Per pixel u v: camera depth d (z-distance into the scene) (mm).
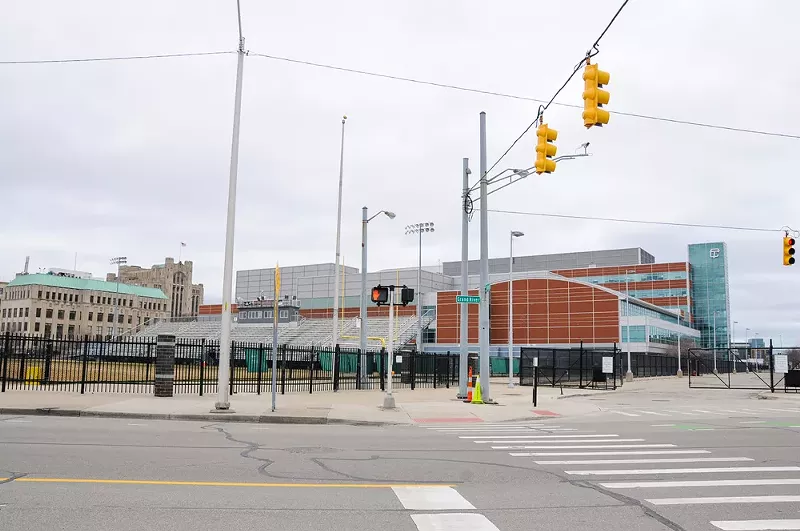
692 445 12742
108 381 24641
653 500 7641
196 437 12781
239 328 106000
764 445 12797
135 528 6074
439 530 6191
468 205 26359
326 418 17359
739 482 8781
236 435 13336
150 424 15211
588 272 119500
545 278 87938
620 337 80688
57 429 13469
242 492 7688
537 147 16047
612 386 42531
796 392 35469
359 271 119000
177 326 114000
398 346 76625
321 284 116188
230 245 18406
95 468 9008
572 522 6590
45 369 24797
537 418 19953
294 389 28766
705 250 124000
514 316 89000
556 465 10133
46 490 7555
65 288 163125
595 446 12539
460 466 9898
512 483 8609
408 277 105750
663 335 90500
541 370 43906
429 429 16141
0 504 6859
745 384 50438
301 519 6504
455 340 90688
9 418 15727
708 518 6812
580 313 84938
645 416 21000
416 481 8641
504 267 132375
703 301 123000
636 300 88500
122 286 176750
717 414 21906
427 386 34781
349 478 8742
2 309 166000
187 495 7469
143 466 9266
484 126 25172
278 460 10078
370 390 30266
